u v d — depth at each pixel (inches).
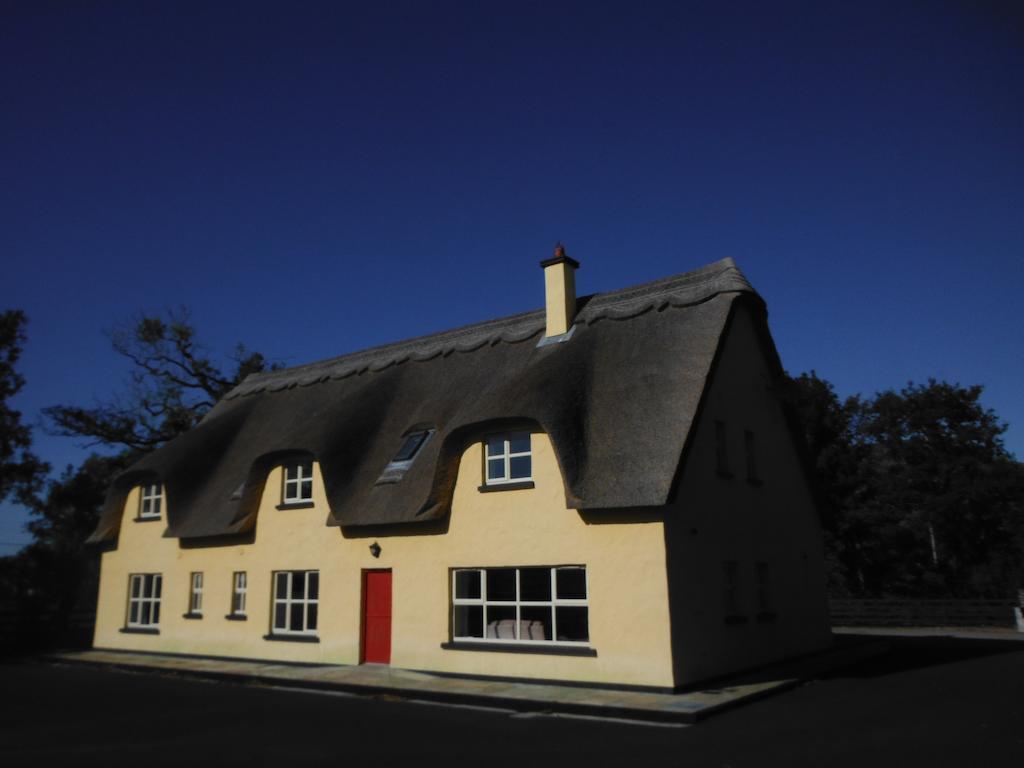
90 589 1382.9
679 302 706.8
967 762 350.6
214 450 940.6
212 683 698.8
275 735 454.3
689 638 574.9
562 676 595.8
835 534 1518.2
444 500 687.7
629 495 570.3
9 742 445.1
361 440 795.4
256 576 815.1
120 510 983.0
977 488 1455.5
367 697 597.9
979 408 1560.0
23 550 1290.6
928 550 1572.3
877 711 488.1
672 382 627.2
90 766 380.8
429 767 369.4
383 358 935.0
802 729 438.3
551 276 785.6
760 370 784.3
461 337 876.0
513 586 657.0
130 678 751.1
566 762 374.3
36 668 852.0
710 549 630.5
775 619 717.3
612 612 580.7
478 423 660.7
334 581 751.7
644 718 486.0
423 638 680.4
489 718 502.6
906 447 1556.3
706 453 650.8
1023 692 549.6
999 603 1156.5
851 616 1230.3
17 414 1190.9
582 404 642.2
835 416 1534.2
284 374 1053.2
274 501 821.9
